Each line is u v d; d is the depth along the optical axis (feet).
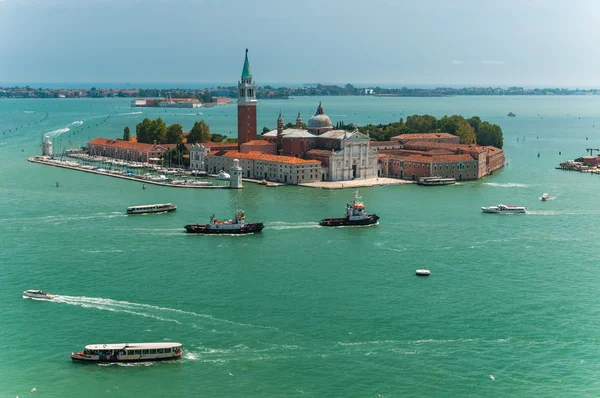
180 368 553.64
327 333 614.34
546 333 618.03
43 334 607.37
